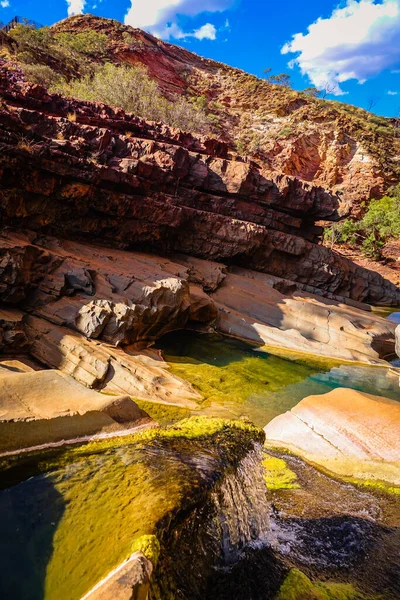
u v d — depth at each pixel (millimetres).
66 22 71188
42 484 5285
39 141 15836
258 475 6582
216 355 15273
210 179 23938
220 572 5020
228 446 6355
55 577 4004
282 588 5211
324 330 18297
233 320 18391
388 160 66062
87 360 11141
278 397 12086
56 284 12977
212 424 7164
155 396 10719
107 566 3881
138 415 7527
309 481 8070
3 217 14391
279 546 6113
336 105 85812
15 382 7078
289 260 26781
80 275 13469
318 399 10477
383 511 7270
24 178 14617
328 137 66688
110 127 22328
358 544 6348
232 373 13570
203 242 22219
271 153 63000
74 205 16562
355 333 18188
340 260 29391
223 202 23938
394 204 52875
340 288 29578
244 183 24047
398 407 10172
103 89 41531
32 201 15266
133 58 66312
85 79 45250
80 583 3830
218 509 5301
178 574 4270
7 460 5695
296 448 9188
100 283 14055
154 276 15938
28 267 12766
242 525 5742
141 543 3990
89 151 18422
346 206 27969
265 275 23188
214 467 5664
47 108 20406
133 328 13492
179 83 71750
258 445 6828
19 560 4238
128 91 41938
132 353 12906
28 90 19891
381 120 86625
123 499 4887
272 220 26328
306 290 27172
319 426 9484
